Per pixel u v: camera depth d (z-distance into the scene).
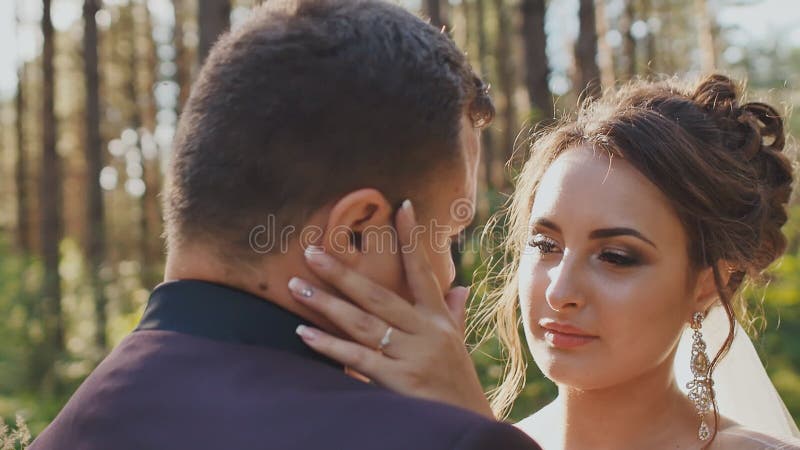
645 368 1.70
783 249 1.88
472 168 1.35
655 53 20.11
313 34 1.20
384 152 1.20
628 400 1.75
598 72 7.54
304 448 1.07
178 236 1.25
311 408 1.10
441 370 1.26
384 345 1.24
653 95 1.80
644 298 1.65
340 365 1.26
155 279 13.59
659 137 1.67
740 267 1.77
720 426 1.80
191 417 1.12
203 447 1.09
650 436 1.75
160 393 1.15
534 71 6.72
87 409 1.18
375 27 1.21
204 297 1.22
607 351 1.68
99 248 12.76
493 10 21.09
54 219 13.03
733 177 1.72
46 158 13.34
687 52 22.08
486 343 3.86
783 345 5.64
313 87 1.18
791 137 2.18
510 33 19.55
